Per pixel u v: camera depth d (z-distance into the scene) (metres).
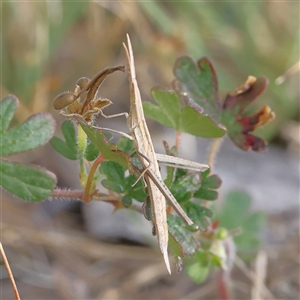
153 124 0.40
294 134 0.40
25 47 0.36
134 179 0.22
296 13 0.41
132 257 0.32
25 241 0.32
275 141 0.42
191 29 0.40
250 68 0.41
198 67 0.24
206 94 0.24
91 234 0.34
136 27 0.39
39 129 0.22
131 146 0.23
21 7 0.36
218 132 0.23
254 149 0.24
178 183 0.22
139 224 0.32
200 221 0.22
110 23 0.40
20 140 0.22
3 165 0.21
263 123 0.24
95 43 0.40
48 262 0.32
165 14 0.40
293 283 0.32
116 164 0.22
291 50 0.40
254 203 0.37
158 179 0.20
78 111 0.20
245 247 0.29
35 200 0.21
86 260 0.32
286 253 0.32
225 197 0.29
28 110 0.36
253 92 0.24
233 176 0.39
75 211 0.35
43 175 0.21
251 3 0.41
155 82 0.42
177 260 0.21
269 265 0.32
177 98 0.23
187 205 0.22
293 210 0.37
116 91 0.41
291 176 0.39
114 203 0.22
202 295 0.30
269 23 0.42
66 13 0.38
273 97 0.40
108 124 0.40
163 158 0.21
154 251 0.31
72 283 0.31
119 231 0.33
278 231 0.35
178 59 0.25
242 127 0.24
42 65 0.37
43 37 0.36
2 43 0.36
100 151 0.21
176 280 0.31
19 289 0.30
